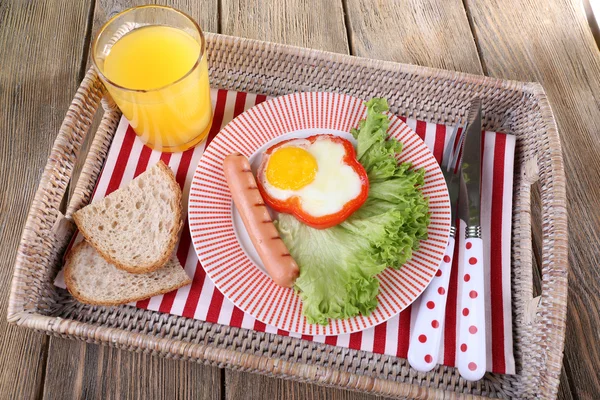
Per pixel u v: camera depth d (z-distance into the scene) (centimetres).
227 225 62
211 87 70
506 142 68
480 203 66
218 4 79
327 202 60
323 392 64
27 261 59
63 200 70
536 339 60
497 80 67
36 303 60
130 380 63
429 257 61
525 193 67
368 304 59
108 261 61
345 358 61
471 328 59
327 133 65
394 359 61
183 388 63
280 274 58
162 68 62
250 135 65
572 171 73
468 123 66
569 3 80
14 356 63
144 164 66
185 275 62
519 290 64
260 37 78
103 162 66
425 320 60
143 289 61
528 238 65
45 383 63
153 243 62
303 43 78
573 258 70
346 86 70
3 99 74
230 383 64
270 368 57
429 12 80
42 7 78
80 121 64
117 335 57
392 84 69
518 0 80
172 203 63
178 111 61
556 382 57
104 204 63
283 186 61
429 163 64
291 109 66
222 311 61
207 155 64
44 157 72
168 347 57
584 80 77
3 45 76
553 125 64
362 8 80
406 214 60
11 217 70
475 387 60
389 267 61
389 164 62
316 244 61
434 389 57
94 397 63
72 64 76
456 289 63
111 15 78
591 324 68
